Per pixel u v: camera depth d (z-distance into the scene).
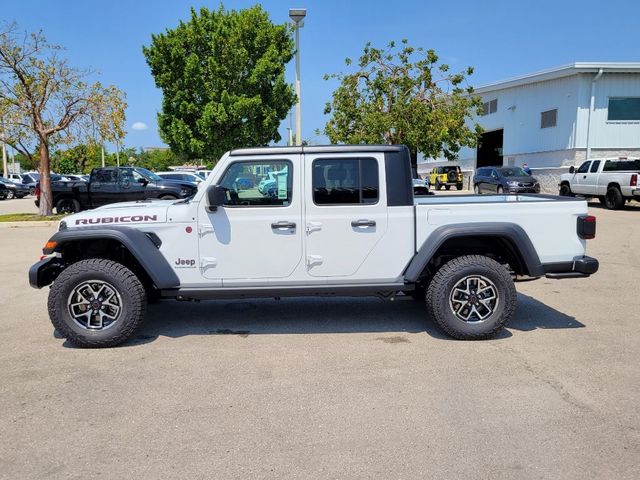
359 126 16.89
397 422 3.62
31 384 4.32
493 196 6.55
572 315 6.24
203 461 3.17
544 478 2.97
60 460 3.20
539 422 3.60
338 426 3.58
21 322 6.15
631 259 9.84
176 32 22.02
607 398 3.96
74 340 5.14
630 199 19.28
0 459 3.22
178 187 17.08
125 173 17.39
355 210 5.29
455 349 5.07
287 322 6.04
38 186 18.14
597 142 25.75
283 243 5.30
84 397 4.07
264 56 21.52
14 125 16.98
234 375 4.48
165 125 22.73
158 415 3.76
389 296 5.68
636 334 5.48
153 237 5.29
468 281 5.27
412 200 5.34
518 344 5.20
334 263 5.34
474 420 3.64
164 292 5.32
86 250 5.61
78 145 18.14
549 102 27.70
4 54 16.08
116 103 17.69
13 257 10.62
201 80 21.52
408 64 16.62
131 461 3.18
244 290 5.32
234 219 5.26
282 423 3.63
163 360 4.85
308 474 3.02
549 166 27.95
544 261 5.37
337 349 5.11
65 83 17.08
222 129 21.83
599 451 3.24
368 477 2.99
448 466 3.09
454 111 16.31
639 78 25.44
